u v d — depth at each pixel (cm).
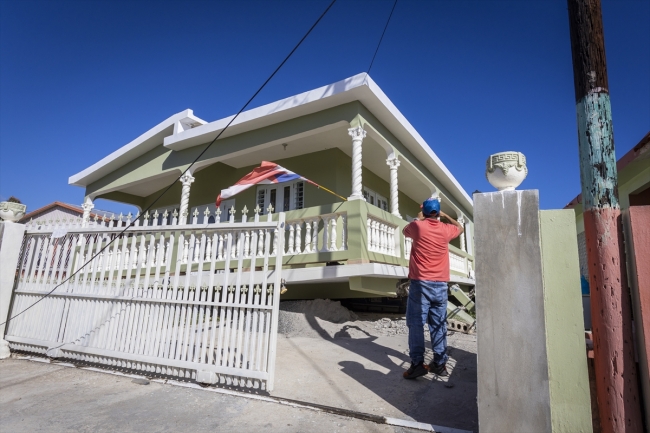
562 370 252
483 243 279
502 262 272
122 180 1210
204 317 422
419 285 413
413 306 418
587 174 266
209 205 1219
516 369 256
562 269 263
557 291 261
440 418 320
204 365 402
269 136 920
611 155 263
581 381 246
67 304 504
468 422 312
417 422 307
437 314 420
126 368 459
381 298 934
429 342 606
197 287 426
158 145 1140
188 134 1005
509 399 254
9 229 556
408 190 1466
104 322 470
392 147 943
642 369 232
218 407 344
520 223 274
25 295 540
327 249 771
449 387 394
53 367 473
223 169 1234
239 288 410
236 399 364
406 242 930
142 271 896
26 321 527
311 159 1095
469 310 901
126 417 322
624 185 662
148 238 884
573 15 290
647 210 244
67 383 412
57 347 486
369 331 716
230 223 430
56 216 2214
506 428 251
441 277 414
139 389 393
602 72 275
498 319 266
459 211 1514
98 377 433
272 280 404
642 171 575
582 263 800
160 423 310
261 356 389
